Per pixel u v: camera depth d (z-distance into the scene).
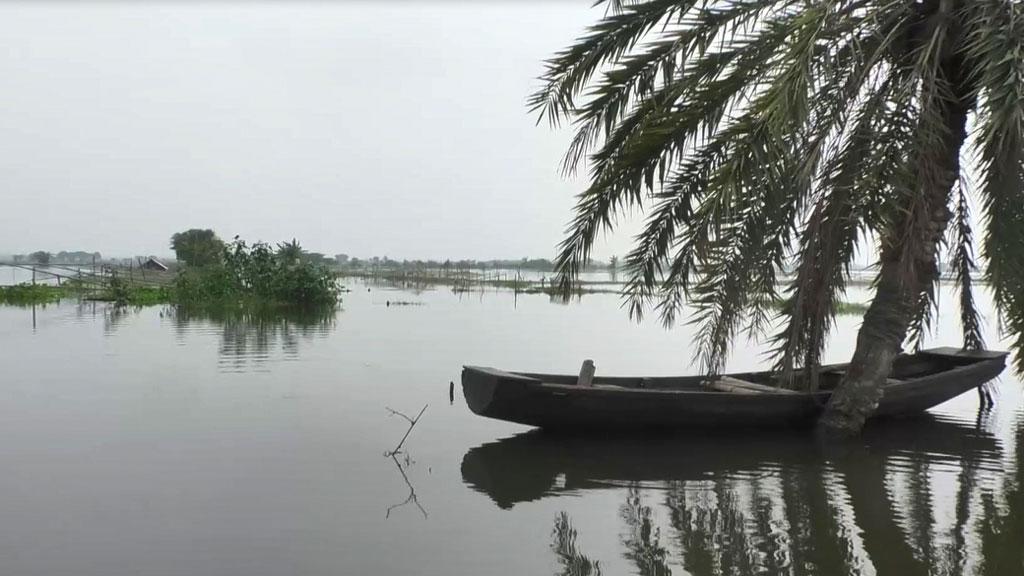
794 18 7.75
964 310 11.10
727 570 5.21
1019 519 6.27
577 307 36.69
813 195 7.96
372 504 6.49
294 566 5.12
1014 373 10.69
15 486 6.80
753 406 8.97
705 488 7.12
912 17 8.10
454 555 5.40
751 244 8.89
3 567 5.03
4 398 10.81
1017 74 6.15
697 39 8.37
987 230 8.72
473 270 93.88
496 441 8.84
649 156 8.55
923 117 7.43
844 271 9.27
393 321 25.53
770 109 6.93
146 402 10.61
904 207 8.02
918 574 5.17
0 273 68.31
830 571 5.21
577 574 5.11
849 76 7.75
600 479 7.41
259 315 26.55
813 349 9.19
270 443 8.46
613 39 8.84
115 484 6.89
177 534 5.68
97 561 5.14
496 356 16.62
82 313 25.86
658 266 9.46
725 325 9.36
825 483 7.34
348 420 9.70
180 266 46.38
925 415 10.84
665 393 8.71
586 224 9.37
